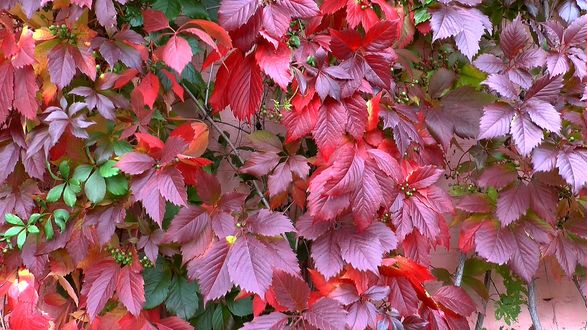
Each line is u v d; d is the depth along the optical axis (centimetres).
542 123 117
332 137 113
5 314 119
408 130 117
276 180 120
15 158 113
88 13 112
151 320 122
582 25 121
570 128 123
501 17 133
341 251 112
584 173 117
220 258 110
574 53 122
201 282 109
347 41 111
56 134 109
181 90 118
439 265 143
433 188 119
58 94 113
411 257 119
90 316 112
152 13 110
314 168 127
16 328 115
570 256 127
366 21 117
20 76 109
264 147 122
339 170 110
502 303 145
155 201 109
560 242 128
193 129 114
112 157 114
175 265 126
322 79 112
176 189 109
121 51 111
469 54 119
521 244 124
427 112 124
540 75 127
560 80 118
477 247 125
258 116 134
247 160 121
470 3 120
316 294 114
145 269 124
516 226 125
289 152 121
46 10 113
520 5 132
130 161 109
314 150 129
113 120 113
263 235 112
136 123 115
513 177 124
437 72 126
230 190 135
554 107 122
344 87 113
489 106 119
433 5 121
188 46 108
